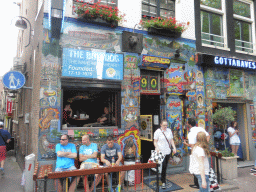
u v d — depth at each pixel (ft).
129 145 17.99
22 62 35.91
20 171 22.44
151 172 20.12
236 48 27.45
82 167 13.93
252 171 20.34
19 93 31.55
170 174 19.70
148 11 21.79
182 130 21.25
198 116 22.17
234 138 24.41
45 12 16.12
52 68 16.01
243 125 26.81
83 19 17.22
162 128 16.12
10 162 27.86
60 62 16.28
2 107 69.21
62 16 14.34
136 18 20.10
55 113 15.76
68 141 15.84
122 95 18.35
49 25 15.14
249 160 26.03
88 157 14.67
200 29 23.79
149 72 20.68
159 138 16.01
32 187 14.92
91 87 17.30
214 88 23.56
